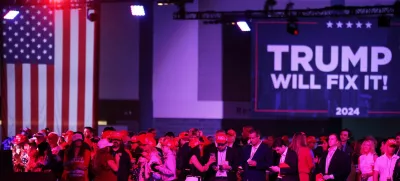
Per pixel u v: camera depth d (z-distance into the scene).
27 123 26.47
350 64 27.77
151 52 29.00
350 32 27.72
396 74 27.77
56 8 23.84
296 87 27.70
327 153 17.31
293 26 27.25
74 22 26.50
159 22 28.95
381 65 27.75
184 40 28.97
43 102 26.48
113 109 28.97
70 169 15.51
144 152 16.72
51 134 18.86
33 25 26.42
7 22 26.33
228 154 17.52
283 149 17.58
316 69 27.75
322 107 27.78
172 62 28.97
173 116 28.92
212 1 28.19
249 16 25.58
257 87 27.77
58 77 26.48
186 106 28.88
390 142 16.55
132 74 28.98
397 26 27.64
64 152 16.98
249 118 28.75
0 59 26.39
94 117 26.52
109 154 15.46
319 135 28.58
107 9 28.95
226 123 28.86
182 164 18.47
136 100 28.97
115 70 29.00
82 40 26.50
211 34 28.91
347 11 27.58
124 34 28.98
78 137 15.65
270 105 27.75
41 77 26.47
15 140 19.91
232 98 28.84
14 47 26.38
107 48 29.00
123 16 28.94
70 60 26.50
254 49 27.75
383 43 27.69
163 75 28.97
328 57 27.75
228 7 28.09
